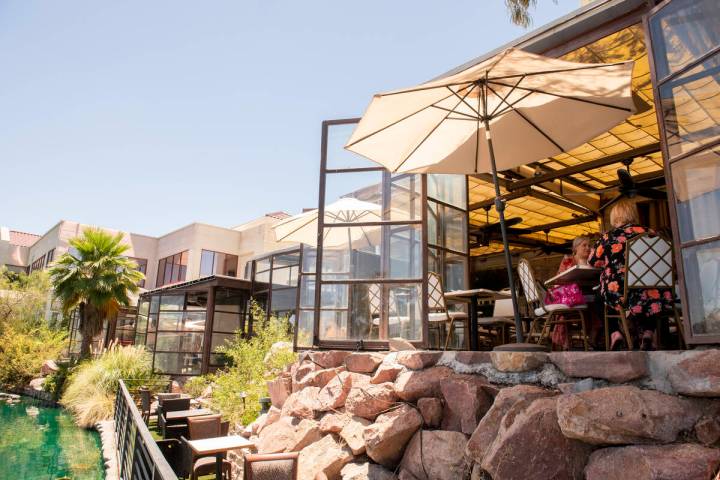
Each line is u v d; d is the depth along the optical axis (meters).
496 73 3.79
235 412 8.38
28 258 35.16
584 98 4.24
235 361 11.15
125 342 23.92
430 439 3.54
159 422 7.11
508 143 4.98
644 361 2.62
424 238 5.63
